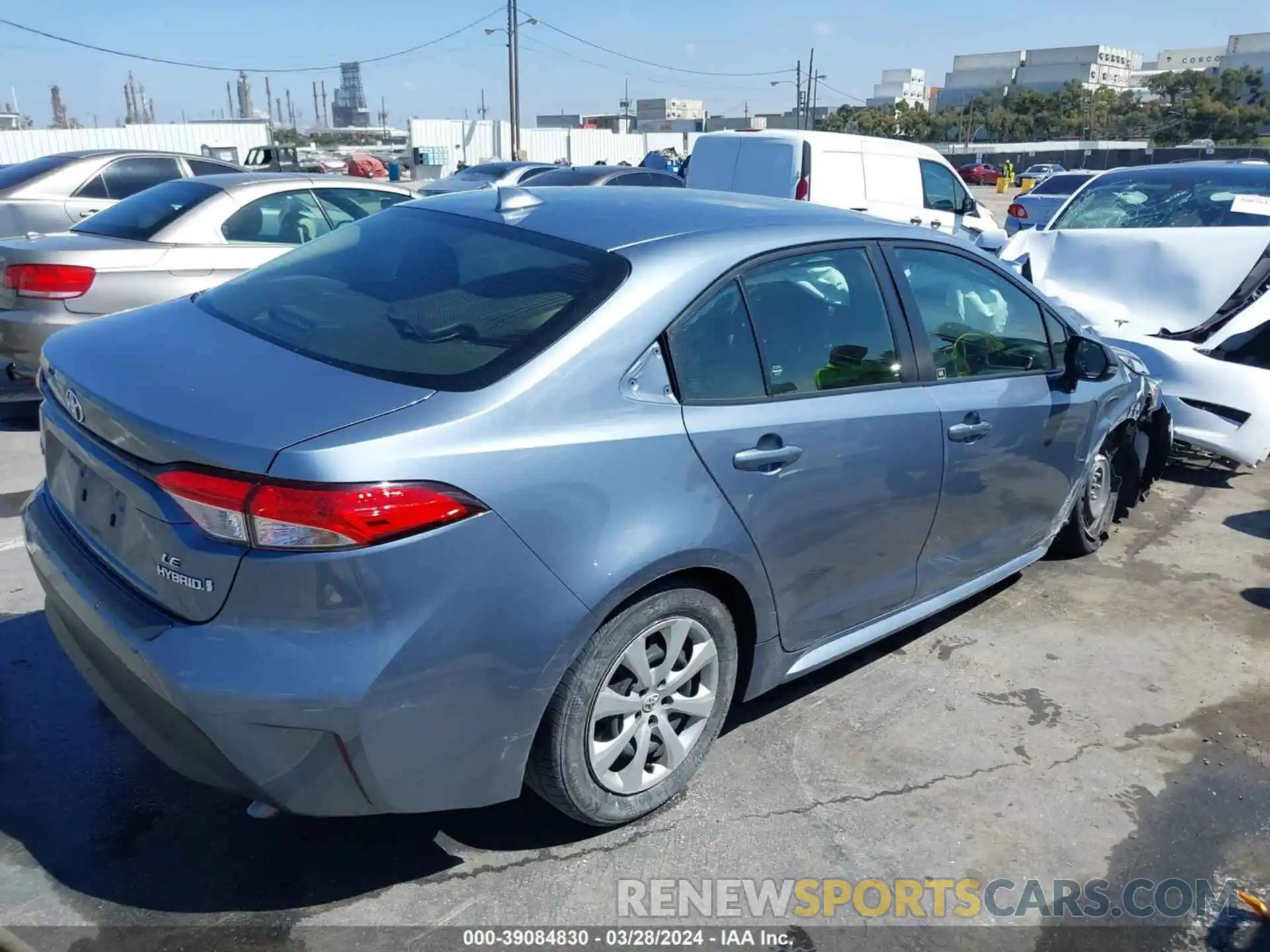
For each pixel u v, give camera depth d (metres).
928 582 3.67
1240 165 8.02
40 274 5.89
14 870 2.59
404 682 2.23
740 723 3.45
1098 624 4.37
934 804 3.09
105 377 2.57
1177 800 3.19
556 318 2.60
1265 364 6.40
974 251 3.83
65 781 2.94
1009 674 3.90
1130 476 5.38
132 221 6.62
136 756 3.07
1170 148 67.44
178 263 6.30
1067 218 8.10
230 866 2.65
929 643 4.12
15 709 3.27
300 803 2.29
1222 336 6.23
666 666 2.79
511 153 43.53
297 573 2.15
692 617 2.80
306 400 2.35
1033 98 104.06
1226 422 5.96
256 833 2.78
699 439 2.69
